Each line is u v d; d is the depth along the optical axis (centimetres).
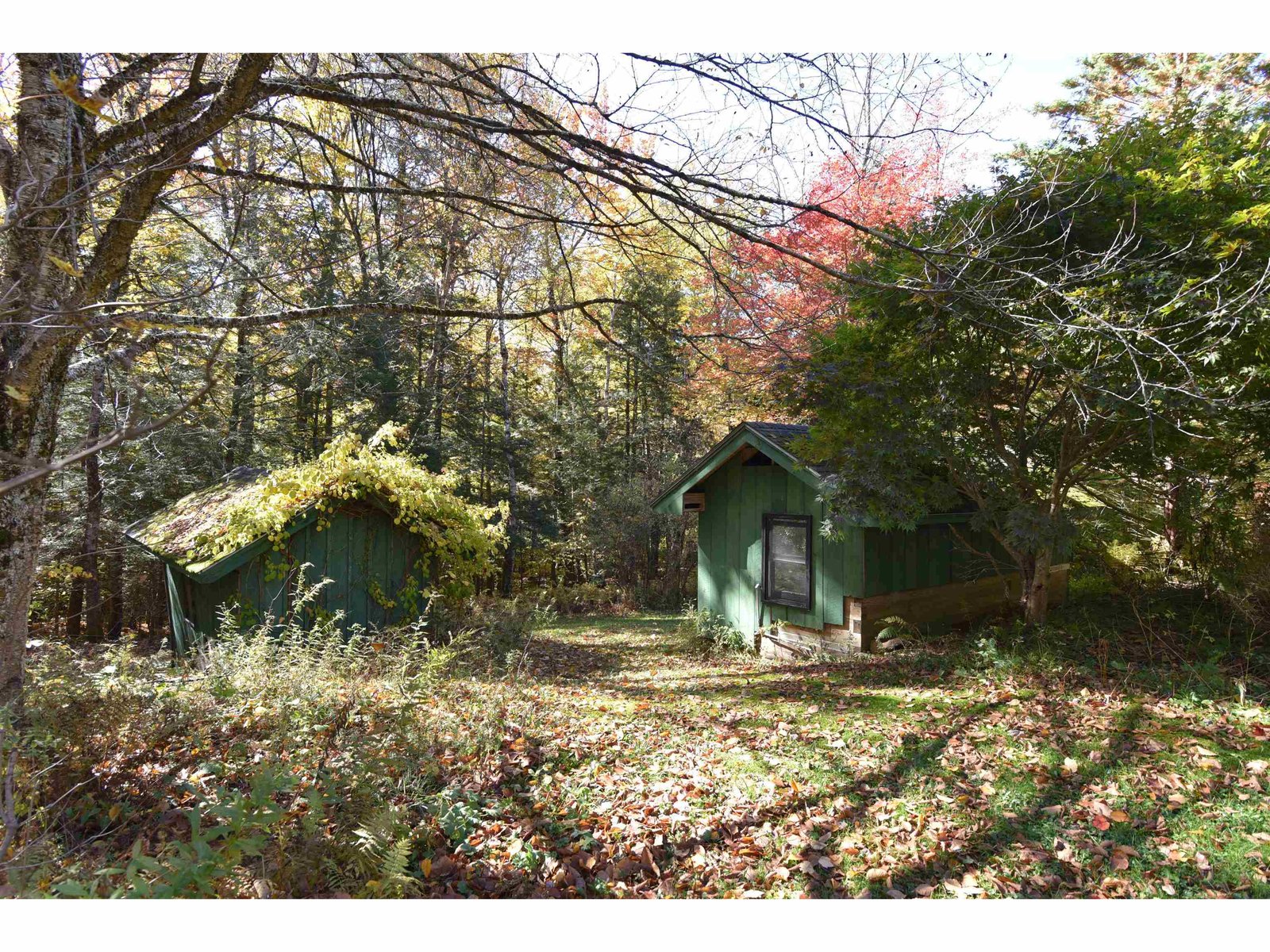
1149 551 816
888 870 335
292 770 366
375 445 869
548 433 2019
